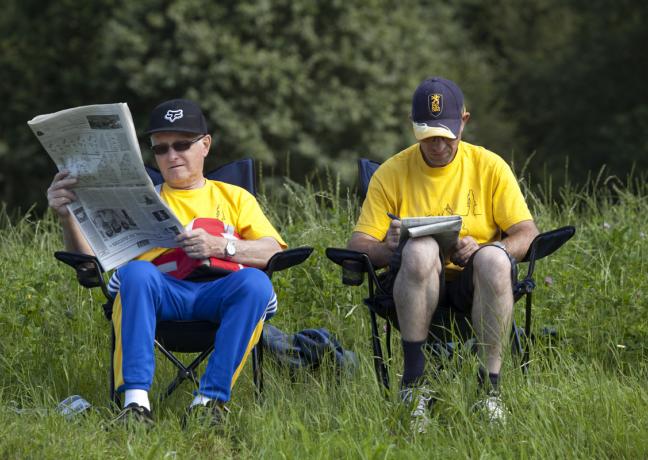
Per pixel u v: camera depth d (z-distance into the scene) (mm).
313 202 14680
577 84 46906
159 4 38438
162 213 9227
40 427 8945
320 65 39906
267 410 9367
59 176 9305
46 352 11203
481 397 9164
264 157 37188
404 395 9242
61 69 42031
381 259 9922
